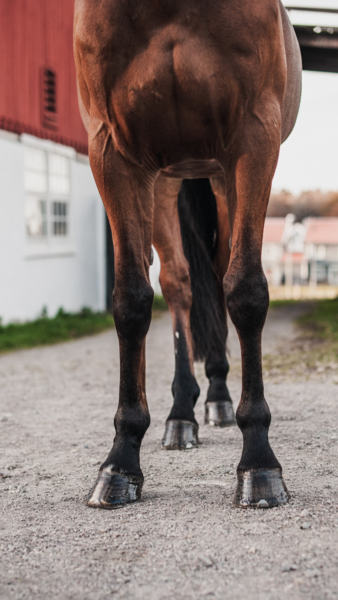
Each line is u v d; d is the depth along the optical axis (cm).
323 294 3875
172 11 201
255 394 228
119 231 231
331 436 322
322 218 8438
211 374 376
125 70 212
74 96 1226
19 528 213
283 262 6175
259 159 215
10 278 1009
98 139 228
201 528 202
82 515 221
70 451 321
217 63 206
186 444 311
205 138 223
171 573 172
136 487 233
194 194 344
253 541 189
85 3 216
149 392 496
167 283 333
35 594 164
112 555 186
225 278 224
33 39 1079
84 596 162
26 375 606
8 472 284
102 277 1338
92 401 469
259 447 225
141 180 235
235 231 222
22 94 1045
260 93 213
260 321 222
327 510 213
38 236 1118
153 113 215
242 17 203
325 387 481
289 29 265
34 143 1068
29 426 384
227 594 159
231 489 242
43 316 1103
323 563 173
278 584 163
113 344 872
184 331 335
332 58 607
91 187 1289
